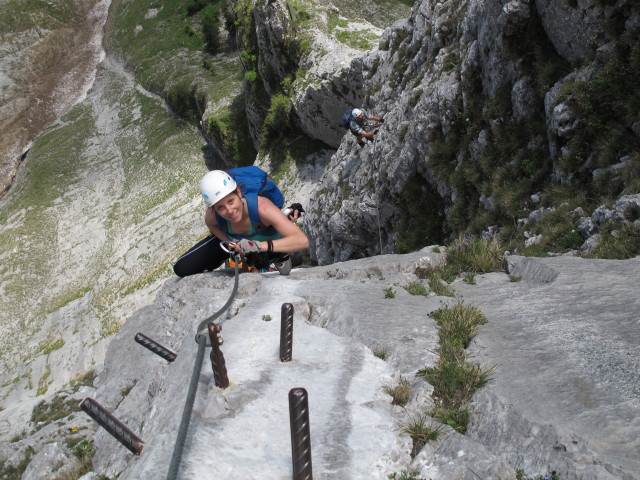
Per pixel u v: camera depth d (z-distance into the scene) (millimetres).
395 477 3799
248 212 6281
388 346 5438
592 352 4777
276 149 44094
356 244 23578
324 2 42719
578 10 12586
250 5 46219
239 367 4965
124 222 55250
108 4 89062
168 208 54125
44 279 51750
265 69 44312
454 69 17547
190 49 72938
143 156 64062
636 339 4898
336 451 3949
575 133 12266
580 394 4156
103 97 76250
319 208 26797
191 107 63625
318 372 4984
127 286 46062
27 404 25766
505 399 4242
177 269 8578
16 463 11492
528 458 3711
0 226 60938
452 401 4562
